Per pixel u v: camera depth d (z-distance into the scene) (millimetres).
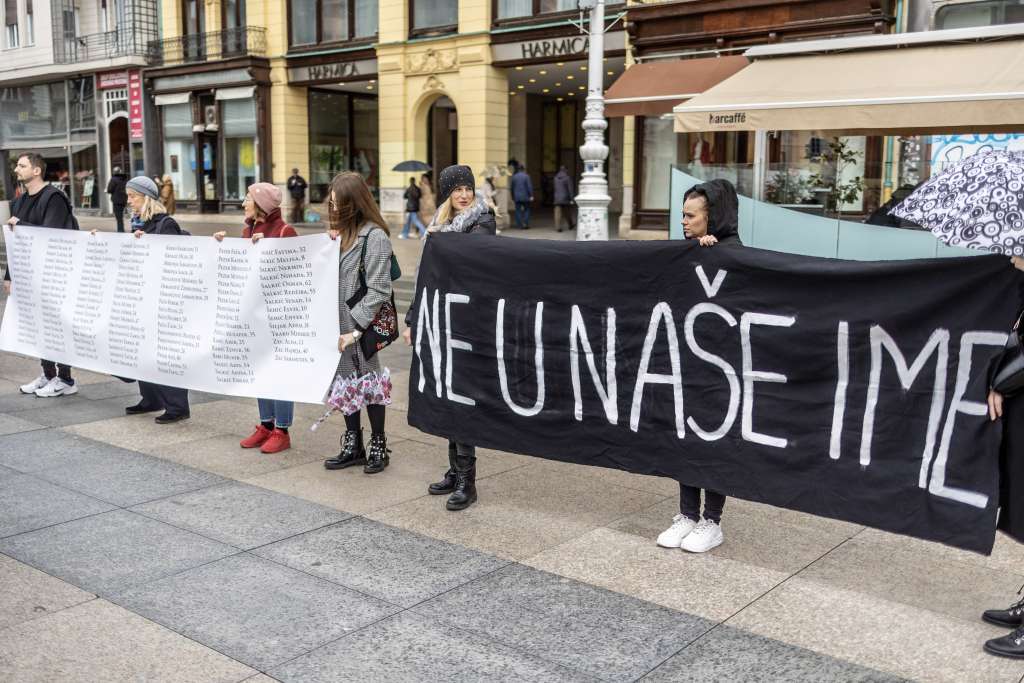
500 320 4754
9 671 3121
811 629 3477
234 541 4316
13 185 35250
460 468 4848
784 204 10070
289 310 5461
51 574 3916
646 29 17812
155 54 28953
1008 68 9414
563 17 20031
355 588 3818
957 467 3516
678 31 17375
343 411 5387
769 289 3984
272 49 25906
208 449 5891
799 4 15734
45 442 5996
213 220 27734
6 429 6312
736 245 4121
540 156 31531
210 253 5785
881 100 9586
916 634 3436
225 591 3775
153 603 3654
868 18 15023
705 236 4164
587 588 3838
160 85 28703
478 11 21344
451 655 3271
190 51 27906
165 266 6059
